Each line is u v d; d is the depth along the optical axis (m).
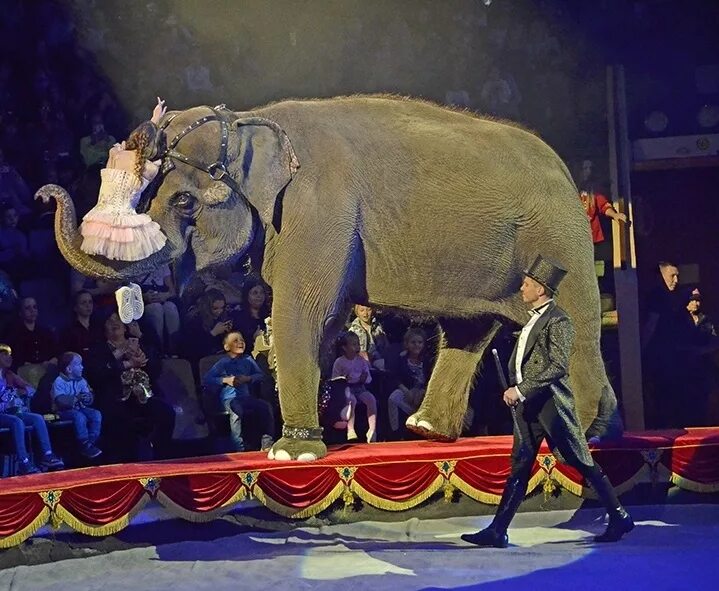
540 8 13.28
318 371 7.26
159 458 8.63
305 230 7.11
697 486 7.63
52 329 9.12
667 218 13.73
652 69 13.25
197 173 6.95
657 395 11.32
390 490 7.23
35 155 11.46
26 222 10.87
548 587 5.76
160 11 12.83
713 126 13.08
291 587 5.86
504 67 13.27
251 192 7.08
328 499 7.13
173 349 9.72
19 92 11.80
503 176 7.46
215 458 7.27
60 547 6.50
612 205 12.32
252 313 9.54
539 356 6.44
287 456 7.15
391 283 7.44
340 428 8.51
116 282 6.86
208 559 6.51
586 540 6.79
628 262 11.98
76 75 12.27
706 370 11.06
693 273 13.60
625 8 13.18
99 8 12.62
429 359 9.73
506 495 6.64
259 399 8.68
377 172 7.32
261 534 7.03
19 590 5.93
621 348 11.61
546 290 6.50
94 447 8.22
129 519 6.66
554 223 7.48
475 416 9.52
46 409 8.36
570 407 6.46
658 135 13.13
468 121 7.73
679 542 6.68
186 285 7.17
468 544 6.73
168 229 6.92
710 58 13.14
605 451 7.46
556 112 13.12
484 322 7.85
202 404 8.98
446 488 7.33
